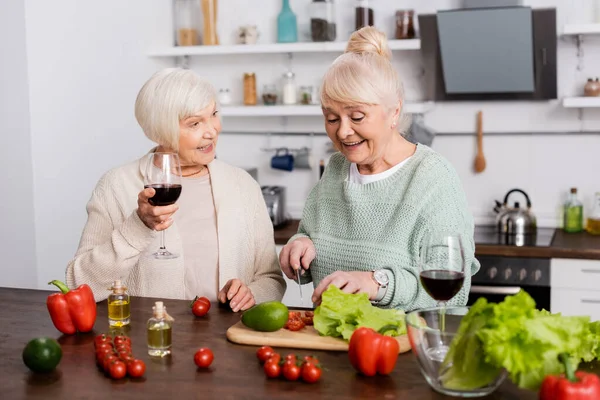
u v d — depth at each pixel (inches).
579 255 136.3
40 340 61.7
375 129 76.7
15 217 127.4
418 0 159.9
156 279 90.3
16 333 72.5
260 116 173.5
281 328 70.7
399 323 66.7
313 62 168.9
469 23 146.4
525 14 142.0
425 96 161.2
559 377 51.0
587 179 158.1
